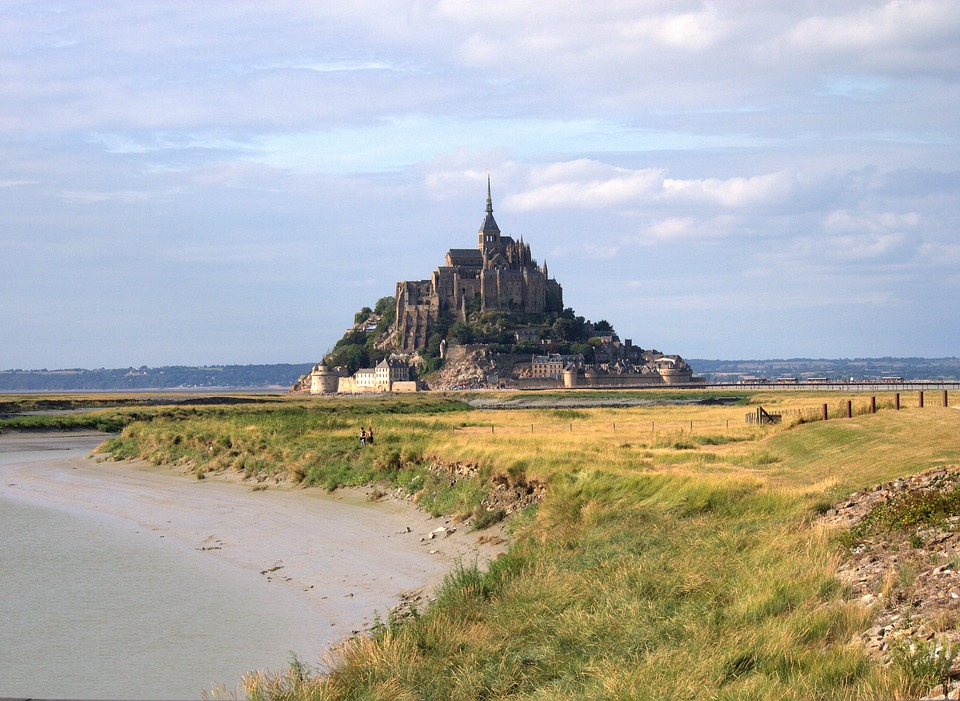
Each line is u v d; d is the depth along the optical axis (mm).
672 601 25891
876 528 28109
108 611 33875
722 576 26750
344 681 24562
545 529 37469
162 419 137125
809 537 28469
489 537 40688
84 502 61375
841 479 38094
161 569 40656
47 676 27094
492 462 49031
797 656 20438
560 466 45031
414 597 33688
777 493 35594
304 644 29484
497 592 30578
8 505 60656
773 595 24203
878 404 76688
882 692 17609
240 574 39438
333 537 45375
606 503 38406
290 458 67438
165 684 26156
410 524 46531
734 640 22109
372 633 29062
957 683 17328
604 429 89375
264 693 24266
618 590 27156
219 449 78000
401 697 22906
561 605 27516
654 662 21641
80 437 126875
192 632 31125
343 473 60812
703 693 19609
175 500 60469
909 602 21750
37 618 33094
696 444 66000
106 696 25281
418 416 129625
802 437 59656
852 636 21188
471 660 24750
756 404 158375
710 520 33812
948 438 44125
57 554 44031
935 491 29750
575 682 22219
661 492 38312
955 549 24344
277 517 51781
